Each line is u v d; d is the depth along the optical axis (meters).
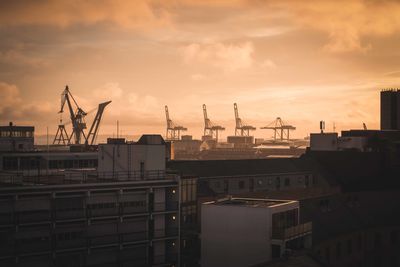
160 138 79.94
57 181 66.69
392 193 104.38
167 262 66.50
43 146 151.50
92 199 61.94
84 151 95.25
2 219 55.69
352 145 131.25
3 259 55.03
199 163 99.50
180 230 73.62
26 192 56.72
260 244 61.78
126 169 71.88
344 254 81.81
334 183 114.19
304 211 82.44
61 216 59.28
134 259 63.97
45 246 57.47
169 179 69.00
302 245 65.56
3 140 121.25
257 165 106.88
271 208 61.66
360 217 91.81
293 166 112.38
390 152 120.94
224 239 64.25
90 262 61.47
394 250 91.44
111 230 63.22
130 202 64.75
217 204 66.69
